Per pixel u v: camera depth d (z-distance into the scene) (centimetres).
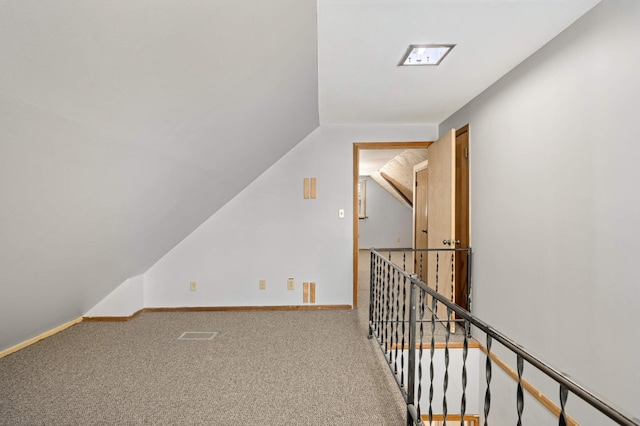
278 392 205
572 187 183
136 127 143
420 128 379
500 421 260
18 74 87
